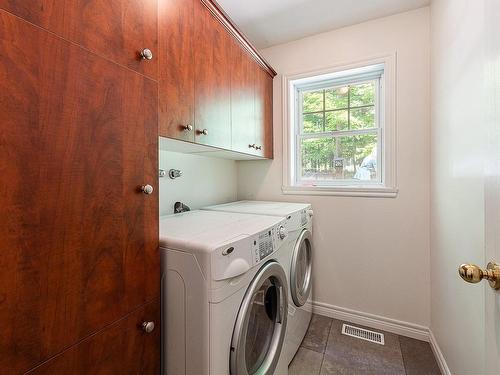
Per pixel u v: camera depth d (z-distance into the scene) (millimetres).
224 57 1575
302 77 2176
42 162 571
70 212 628
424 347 1725
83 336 660
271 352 1182
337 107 2215
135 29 796
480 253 1000
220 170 2268
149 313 855
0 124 500
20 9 530
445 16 1414
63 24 606
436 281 1634
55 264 599
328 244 2119
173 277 919
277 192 2316
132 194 791
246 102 1842
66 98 613
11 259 523
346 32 2008
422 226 1816
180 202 1795
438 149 1562
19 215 534
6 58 508
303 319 1767
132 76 787
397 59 1851
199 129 1348
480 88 995
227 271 878
